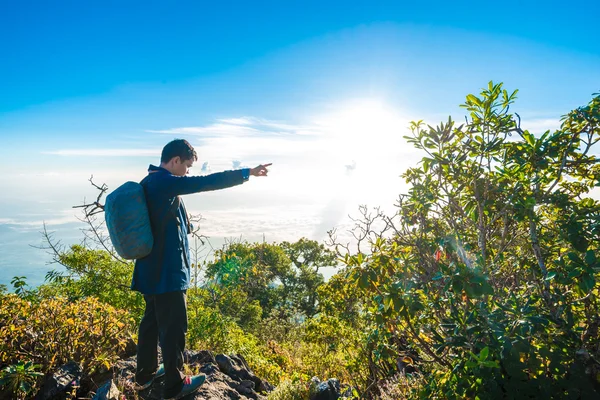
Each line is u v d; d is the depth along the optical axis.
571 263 2.66
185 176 2.91
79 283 6.82
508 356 2.47
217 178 2.88
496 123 3.19
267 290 37.03
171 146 3.05
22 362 3.46
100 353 3.98
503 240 3.33
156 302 2.97
